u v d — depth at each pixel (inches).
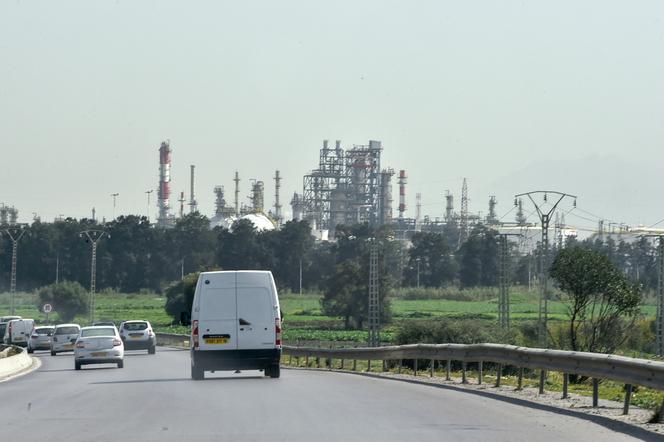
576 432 1512.1
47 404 2057.1
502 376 3139.8
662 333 5275.6
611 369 1866.4
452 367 3772.1
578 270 4840.1
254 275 2888.8
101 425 1619.1
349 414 1763.0
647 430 1547.7
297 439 1402.6
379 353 3622.0
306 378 3026.6
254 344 2866.6
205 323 2859.3
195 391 2393.0
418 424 1600.6
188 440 1401.3
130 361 4665.4
